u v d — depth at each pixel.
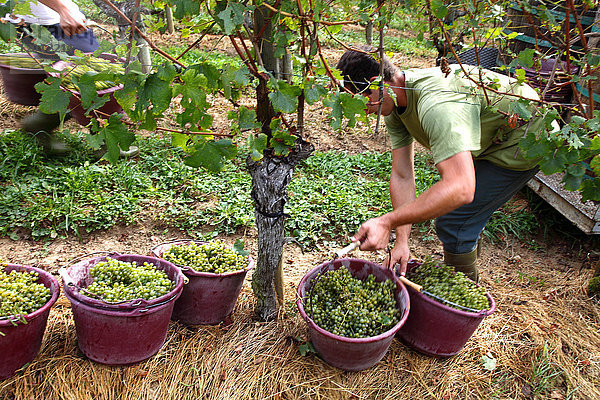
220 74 1.96
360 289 2.68
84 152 4.93
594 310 3.41
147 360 2.58
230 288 2.80
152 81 1.73
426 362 2.79
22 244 3.71
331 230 4.18
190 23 2.18
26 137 4.80
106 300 2.30
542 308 3.39
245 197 4.44
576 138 2.06
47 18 4.25
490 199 2.94
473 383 2.72
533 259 4.12
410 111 2.62
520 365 2.88
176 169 4.78
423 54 10.39
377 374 2.67
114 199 4.21
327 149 5.77
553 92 3.78
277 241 2.71
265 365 2.65
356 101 1.98
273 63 2.55
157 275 2.55
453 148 2.20
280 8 1.98
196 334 2.80
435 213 2.20
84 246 3.77
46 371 2.44
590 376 2.87
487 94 2.59
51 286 2.46
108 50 1.77
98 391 2.40
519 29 4.46
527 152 2.23
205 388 2.50
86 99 1.73
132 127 1.99
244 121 2.04
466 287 2.73
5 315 2.22
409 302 2.57
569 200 3.97
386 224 2.32
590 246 4.27
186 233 4.04
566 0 2.29
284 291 3.18
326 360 2.63
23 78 4.29
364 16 2.01
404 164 3.02
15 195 4.10
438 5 2.14
